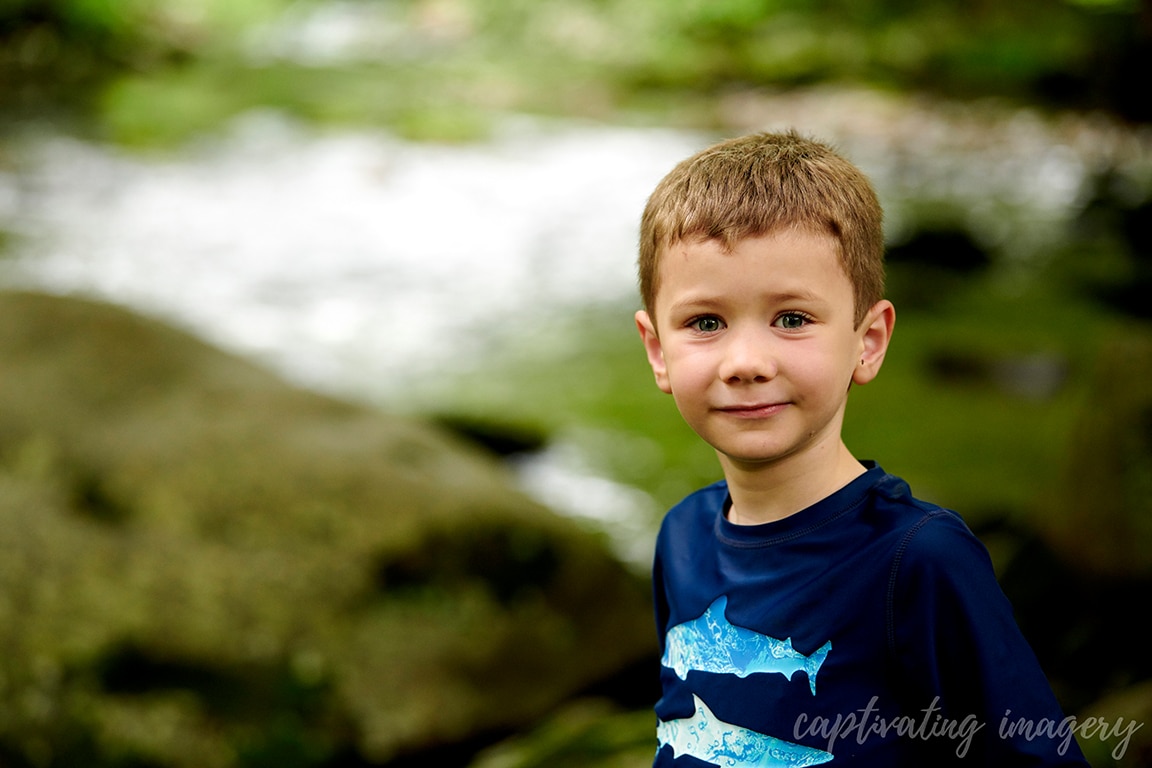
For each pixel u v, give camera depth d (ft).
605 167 45.98
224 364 14.35
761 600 4.40
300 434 13.26
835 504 4.36
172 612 11.37
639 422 22.94
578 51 65.77
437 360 26.66
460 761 11.67
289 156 45.42
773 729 4.30
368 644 11.69
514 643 12.25
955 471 20.57
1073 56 56.49
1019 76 57.16
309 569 11.99
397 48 66.33
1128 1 48.75
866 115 54.44
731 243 4.17
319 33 67.51
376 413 14.20
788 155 4.36
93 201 38.09
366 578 12.10
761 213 4.18
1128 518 12.19
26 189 38.63
